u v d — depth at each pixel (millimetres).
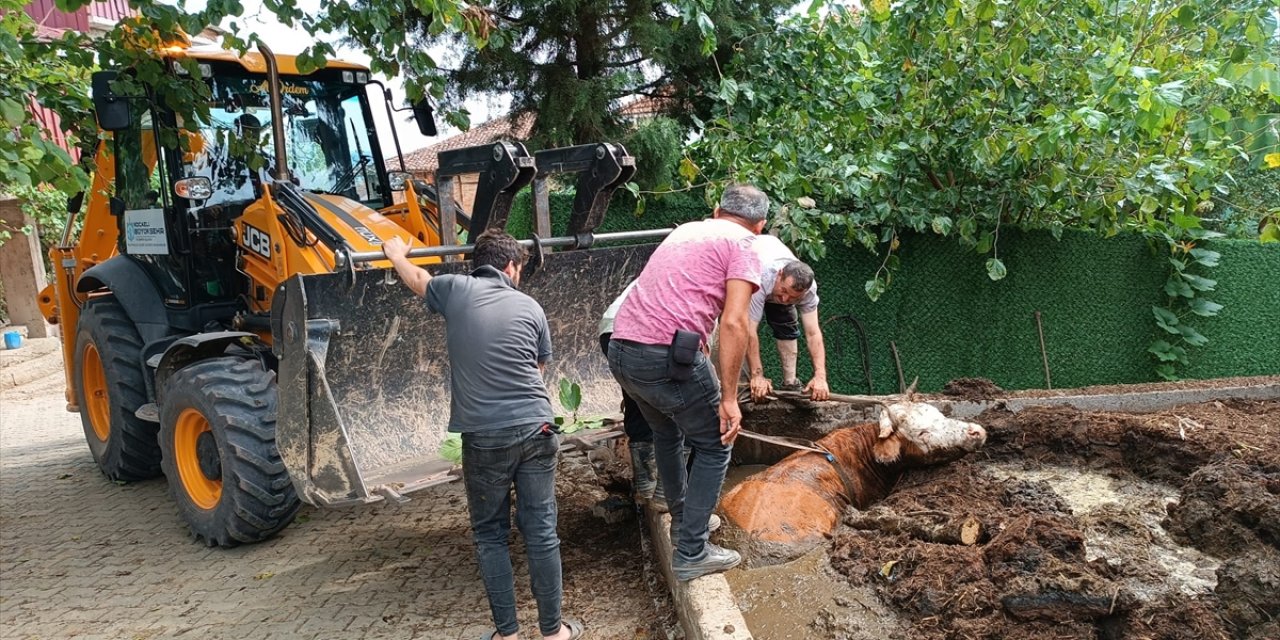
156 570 4441
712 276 3051
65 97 5355
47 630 3766
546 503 3209
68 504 5723
